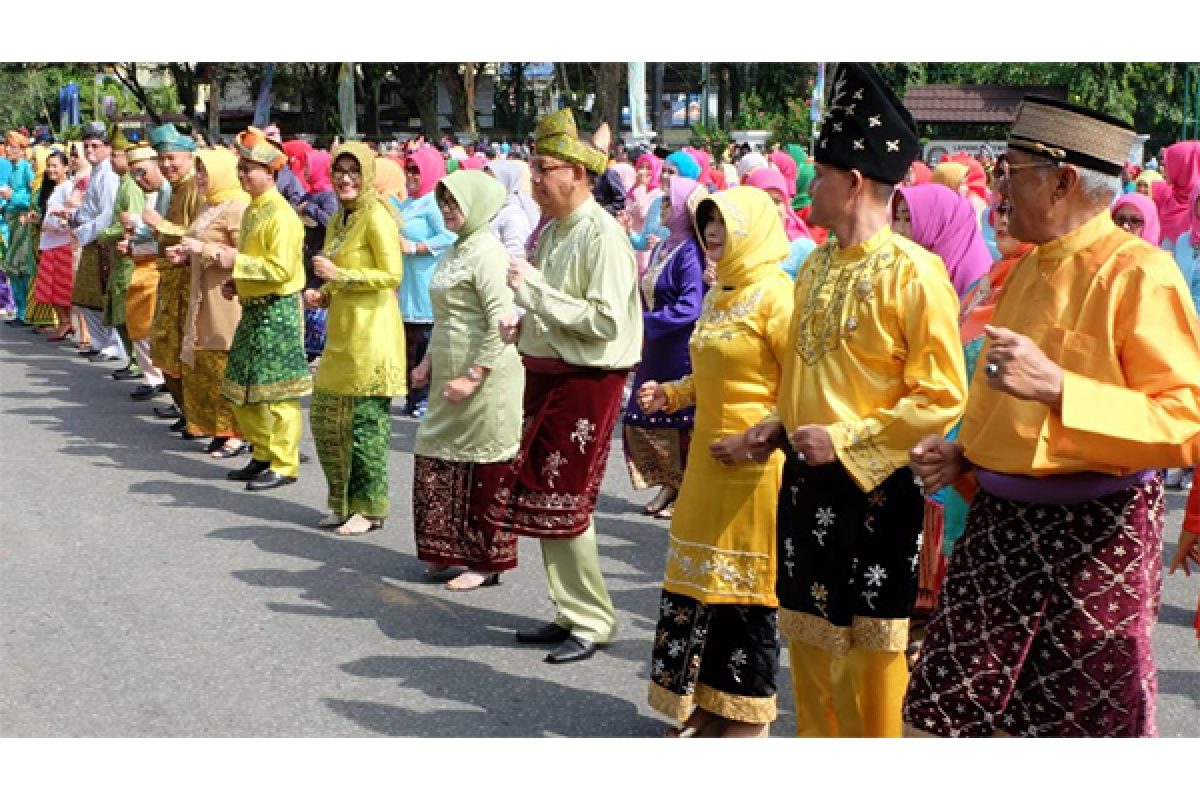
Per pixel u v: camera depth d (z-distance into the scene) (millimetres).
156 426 9812
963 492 3473
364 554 6695
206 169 8391
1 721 4633
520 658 5336
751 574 4195
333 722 4672
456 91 41312
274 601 5957
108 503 7613
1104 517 3121
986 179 8836
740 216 4164
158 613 5777
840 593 3723
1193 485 3570
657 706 4418
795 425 3742
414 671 5172
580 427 5242
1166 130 33594
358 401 6906
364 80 43500
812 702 3996
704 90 39906
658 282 7102
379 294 6863
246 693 4922
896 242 3633
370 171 6840
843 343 3637
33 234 14562
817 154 3705
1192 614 6035
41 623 5633
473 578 6180
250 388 7859
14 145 19844
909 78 35312
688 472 4332
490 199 5895
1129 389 2990
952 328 3535
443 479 6055
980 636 3227
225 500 7723
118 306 11086
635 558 6812
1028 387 2932
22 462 8602
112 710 4750
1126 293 3070
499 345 5863
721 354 4172
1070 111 3121
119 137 11086
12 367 12344
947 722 3258
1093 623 3125
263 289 7785
